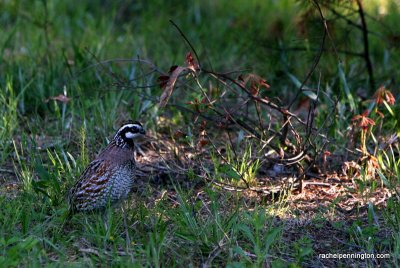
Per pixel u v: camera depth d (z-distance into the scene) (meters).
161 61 15.44
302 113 13.41
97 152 11.92
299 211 10.42
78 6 18.27
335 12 13.52
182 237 9.12
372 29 16.48
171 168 11.58
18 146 12.14
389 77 14.41
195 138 12.45
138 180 11.33
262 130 11.17
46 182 10.16
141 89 13.33
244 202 10.34
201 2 18.59
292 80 13.90
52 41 16.20
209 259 8.84
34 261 8.38
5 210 9.59
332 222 10.08
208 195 10.36
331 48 13.59
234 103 13.59
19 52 15.51
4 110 12.56
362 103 12.71
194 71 9.62
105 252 8.84
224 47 16.48
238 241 9.41
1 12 17.56
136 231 9.35
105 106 13.20
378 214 10.34
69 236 9.31
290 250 9.38
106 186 9.64
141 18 18.05
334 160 11.91
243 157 11.24
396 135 11.52
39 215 9.62
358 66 14.92
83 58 14.20
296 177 11.47
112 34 16.81
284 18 17.30
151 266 8.65
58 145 11.62
